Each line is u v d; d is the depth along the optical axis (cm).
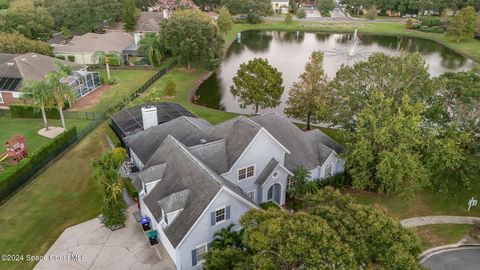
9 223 3025
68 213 3162
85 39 8181
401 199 3288
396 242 1834
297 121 5253
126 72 7594
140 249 2747
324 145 3666
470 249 2816
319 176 3606
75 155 4131
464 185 3238
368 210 2003
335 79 3859
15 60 5931
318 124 5141
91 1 9900
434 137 3162
